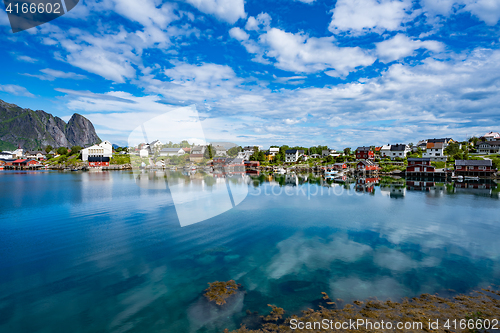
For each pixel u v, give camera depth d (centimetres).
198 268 1356
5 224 2231
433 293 1138
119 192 4072
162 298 1073
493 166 7181
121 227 2092
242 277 1268
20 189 4528
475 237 1956
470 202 3556
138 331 869
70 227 2106
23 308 998
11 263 1409
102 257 1488
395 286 1195
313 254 1578
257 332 869
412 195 4200
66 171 9712
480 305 1038
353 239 1891
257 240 1822
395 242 1830
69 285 1174
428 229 2181
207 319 938
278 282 1222
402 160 10188
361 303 1055
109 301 1048
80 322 915
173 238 1825
